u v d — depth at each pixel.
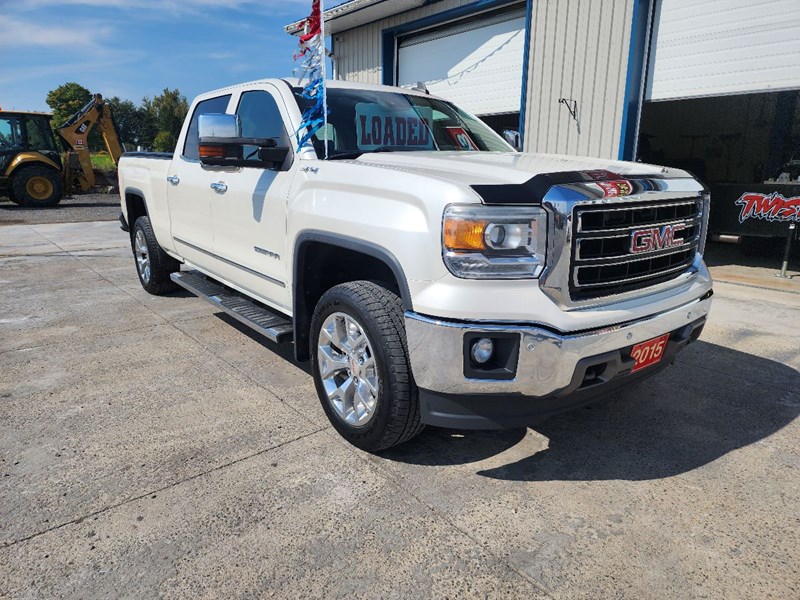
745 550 2.17
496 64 9.85
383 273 2.99
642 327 2.41
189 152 4.54
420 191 2.32
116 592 1.92
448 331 2.20
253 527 2.26
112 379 3.71
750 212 7.12
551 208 2.16
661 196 2.49
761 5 6.55
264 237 3.42
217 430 3.04
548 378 2.21
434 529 2.27
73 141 19.36
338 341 2.86
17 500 2.41
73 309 5.39
